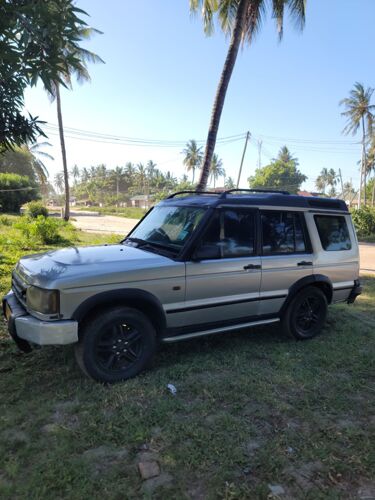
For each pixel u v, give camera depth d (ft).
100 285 11.11
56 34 8.86
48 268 11.53
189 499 7.41
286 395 11.47
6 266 28.96
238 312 14.10
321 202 16.63
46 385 11.49
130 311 11.68
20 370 12.32
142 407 10.42
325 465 8.52
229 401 10.96
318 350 14.97
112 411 10.23
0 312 17.93
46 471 7.95
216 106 33.50
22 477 7.82
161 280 12.10
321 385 12.17
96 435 9.16
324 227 16.56
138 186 372.17
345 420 10.34
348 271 17.25
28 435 9.17
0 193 131.64
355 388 12.09
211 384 11.82
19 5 8.72
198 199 14.79
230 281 13.55
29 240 45.52
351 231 17.60
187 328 13.10
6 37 8.83
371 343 16.10
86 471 8.00
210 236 13.23
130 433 9.28
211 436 9.31
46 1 8.67
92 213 177.68
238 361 13.57
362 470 8.39
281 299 15.06
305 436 9.52
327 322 18.86
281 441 9.23
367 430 9.91
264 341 15.70
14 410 10.15
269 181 247.29
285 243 15.23
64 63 9.37
